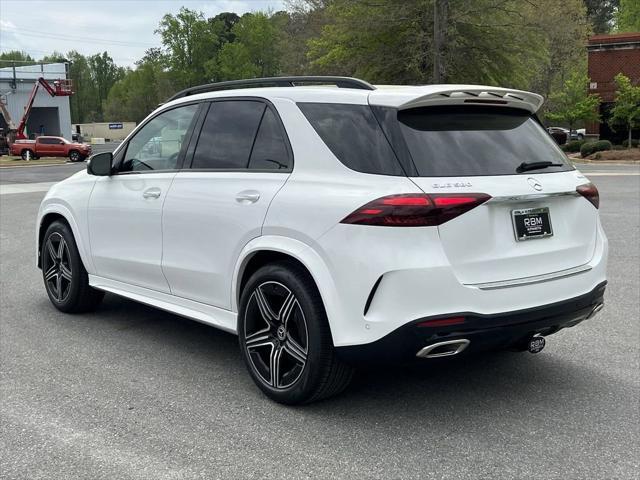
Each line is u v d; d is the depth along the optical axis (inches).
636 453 127.0
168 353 188.1
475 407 149.1
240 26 3710.6
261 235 149.2
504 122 151.9
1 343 197.3
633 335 202.2
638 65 1403.8
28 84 2479.1
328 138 144.1
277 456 126.0
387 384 163.3
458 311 128.2
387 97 140.3
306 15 1854.1
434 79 1147.3
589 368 174.4
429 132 138.5
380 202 127.8
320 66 1349.7
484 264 132.6
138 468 121.3
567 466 122.0
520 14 1167.6
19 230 446.9
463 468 121.3
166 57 3722.9
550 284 140.5
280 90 160.1
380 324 128.2
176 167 180.7
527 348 148.9
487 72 1242.0
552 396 155.3
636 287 263.1
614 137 1451.8
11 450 128.7
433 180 130.8
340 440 132.7
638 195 601.3
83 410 147.8
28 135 2564.0
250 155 160.4
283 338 147.7
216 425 139.9
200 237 166.9
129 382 165.2
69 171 1254.9
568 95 1670.8
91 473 119.6
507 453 127.1
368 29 1210.0
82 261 218.2
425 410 147.5
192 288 172.9
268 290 149.3
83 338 202.4
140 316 228.2
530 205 141.5
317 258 136.9
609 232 398.0
